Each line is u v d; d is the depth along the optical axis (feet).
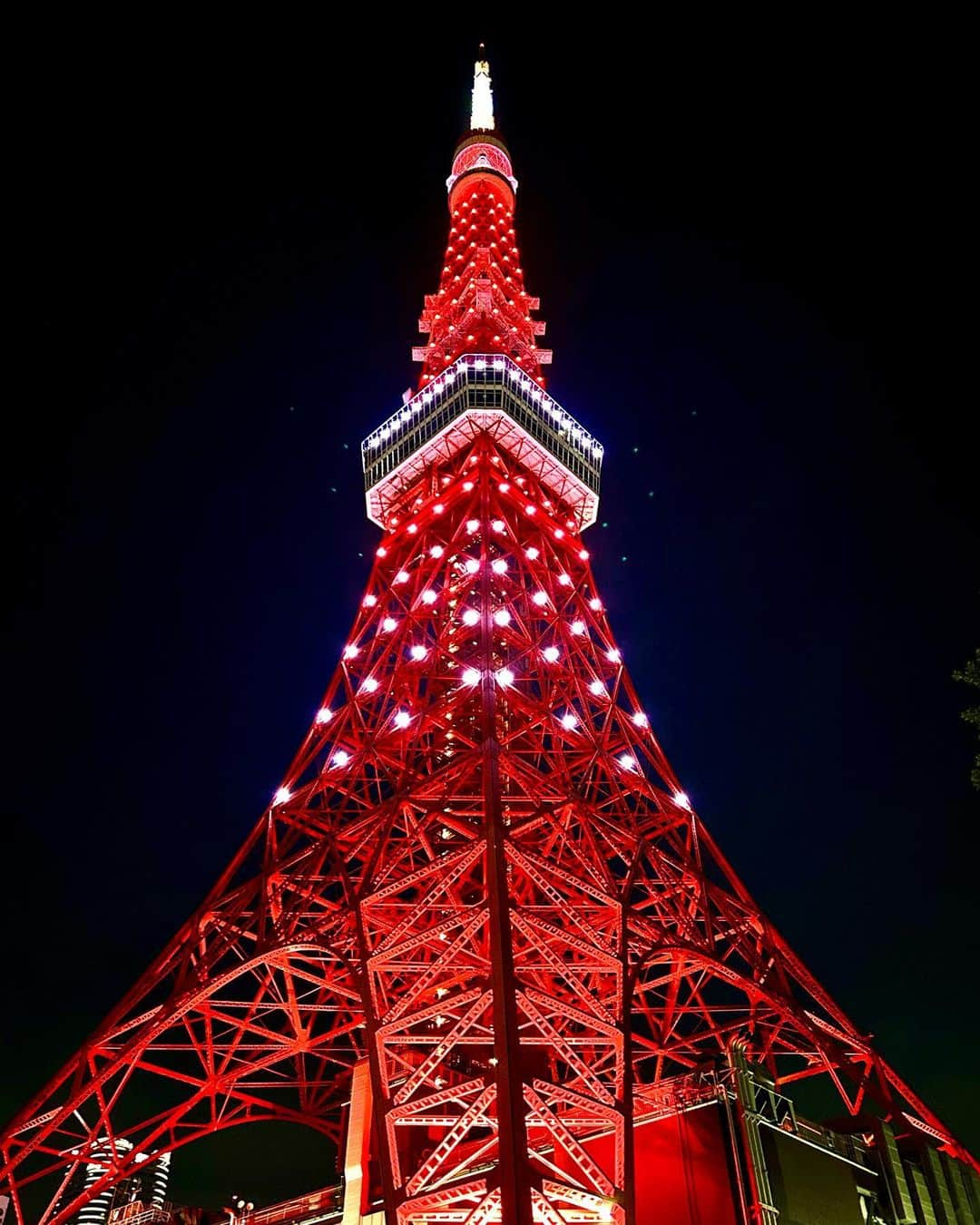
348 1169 138.92
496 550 213.05
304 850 157.17
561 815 161.27
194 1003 143.74
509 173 344.69
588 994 120.16
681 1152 125.70
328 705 192.13
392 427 242.17
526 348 268.00
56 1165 137.69
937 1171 148.87
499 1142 94.27
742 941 160.56
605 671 200.44
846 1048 158.20
